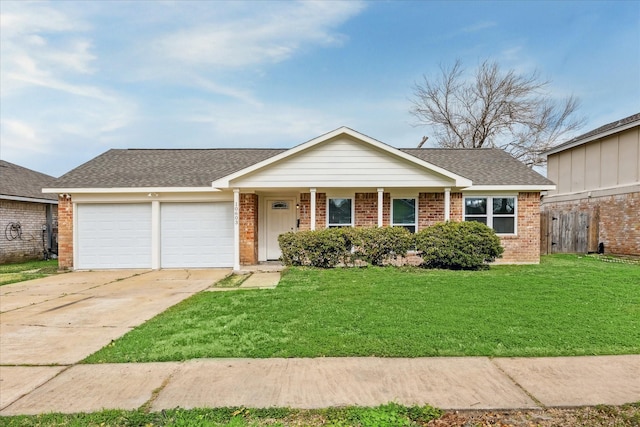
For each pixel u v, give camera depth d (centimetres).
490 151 1548
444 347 427
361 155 1130
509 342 439
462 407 299
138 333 494
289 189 1188
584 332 470
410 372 366
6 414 295
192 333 490
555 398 312
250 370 374
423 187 1154
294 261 1087
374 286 765
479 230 1031
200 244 1237
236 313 583
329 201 1241
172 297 743
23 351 437
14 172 1736
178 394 325
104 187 1190
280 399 314
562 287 739
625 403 303
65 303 697
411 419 282
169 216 1234
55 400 317
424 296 668
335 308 594
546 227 1543
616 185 1470
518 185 1220
